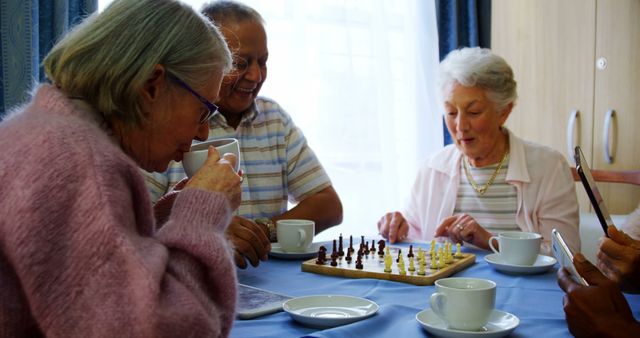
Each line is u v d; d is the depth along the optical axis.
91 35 0.83
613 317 0.95
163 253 0.74
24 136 0.72
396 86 3.23
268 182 1.99
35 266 0.67
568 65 2.70
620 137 2.54
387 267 1.37
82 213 0.69
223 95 1.83
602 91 2.58
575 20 2.66
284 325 1.02
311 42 2.91
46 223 0.67
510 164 2.04
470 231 1.74
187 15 0.88
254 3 2.73
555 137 2.76
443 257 1.45
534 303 1.16
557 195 2.00
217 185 0.89
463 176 2.14
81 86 0.83
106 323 0.67
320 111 2.94
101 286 0.67
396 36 3.21
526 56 2.86
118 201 0.71
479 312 0.95
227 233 1.42
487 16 3.39
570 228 1.98
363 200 3.05
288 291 1.26
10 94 2.01
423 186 2.25
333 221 2.00
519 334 0.97
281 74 2.82
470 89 2.00
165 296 0.71
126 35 0.83
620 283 1.30
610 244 1.32
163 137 0.90
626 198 2.55
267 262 1.55
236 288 0.83
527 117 2.87
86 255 0.68
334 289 1.26
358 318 1.01
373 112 3.07
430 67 3.25
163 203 1.13
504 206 2.06
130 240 0.70
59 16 2.11
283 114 2.06
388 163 3.13
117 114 0.85
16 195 0.68
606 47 2.56
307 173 2.04
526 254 1.43
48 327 0.67
